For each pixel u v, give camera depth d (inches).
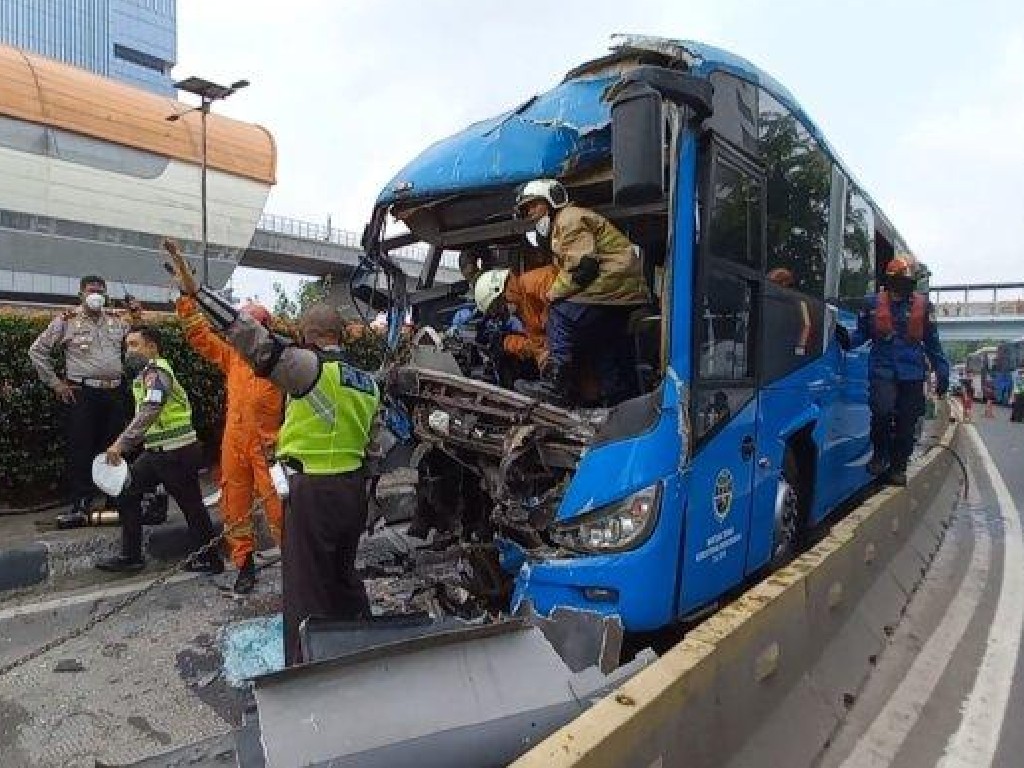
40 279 991.6
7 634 190.2
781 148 197.5
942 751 141.9
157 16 4148.6
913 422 286.2
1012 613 217.6
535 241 190.4
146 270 1103.6
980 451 599.8
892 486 247.3
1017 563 272.4
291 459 157.1
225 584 227.0
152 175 1088.8
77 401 259.4
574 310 161.2
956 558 275.3
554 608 143.0
